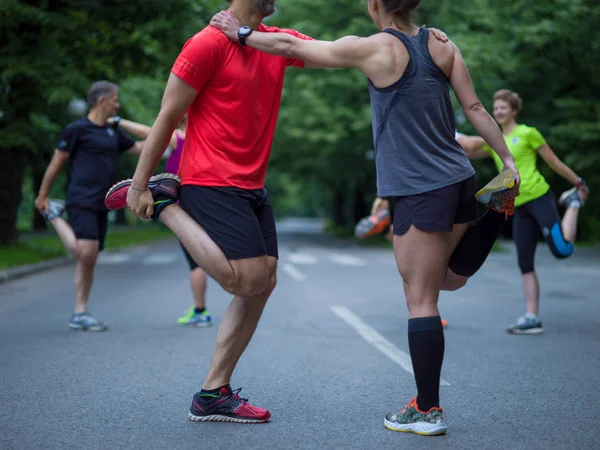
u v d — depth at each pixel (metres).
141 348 5.62
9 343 5.79
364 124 25.16
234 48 3.31
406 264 3.35
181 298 8.89
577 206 6.47
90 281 6.57
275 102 3.49
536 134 6.41
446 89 3.34
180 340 6.00
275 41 3.26
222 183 3.31
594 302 8.95
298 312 7.86
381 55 3.27
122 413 3.71
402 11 3.33
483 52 21.41
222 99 3.31
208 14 16.11
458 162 3.32
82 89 14.19
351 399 4.08
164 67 16.58
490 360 5.28
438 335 3.33
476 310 8.20
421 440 3.26
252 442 3.21
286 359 5.27
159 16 15.41
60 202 6.60
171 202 3.38
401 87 3.27
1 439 3.23
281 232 46.41
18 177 16.06
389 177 3.34
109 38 15.48
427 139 3.29
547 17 21.53
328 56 3.29
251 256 3.31
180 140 6.23
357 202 37.31
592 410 3.85
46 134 15.55
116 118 6.57
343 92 26.22
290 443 3.20
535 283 6.59
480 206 3.50
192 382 4.45
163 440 3.23
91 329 6.48
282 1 27.42
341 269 14.14
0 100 14.77
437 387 3.37
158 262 15.21
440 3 23.05
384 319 7.35
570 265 15.77
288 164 37.16
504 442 3.23
